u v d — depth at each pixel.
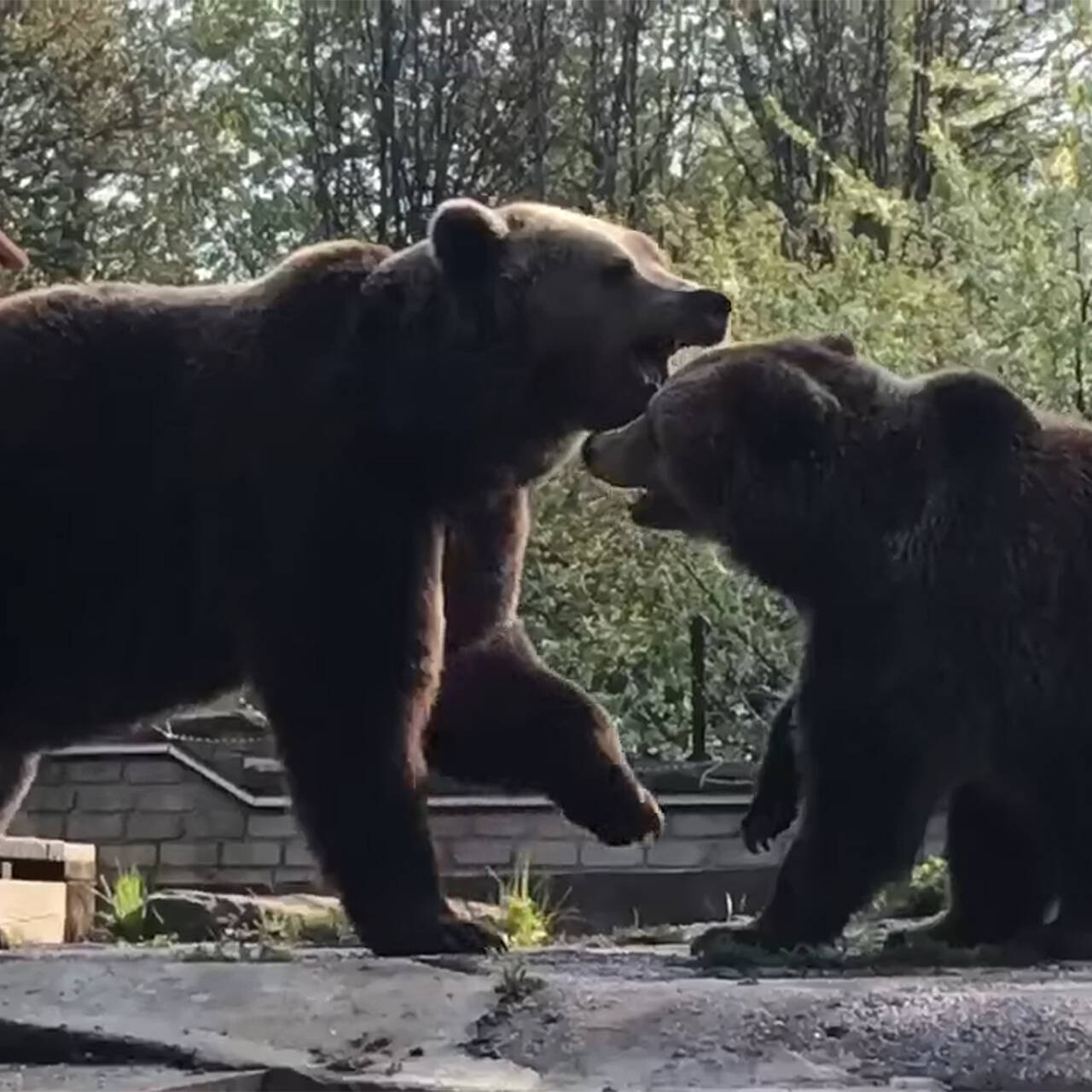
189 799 13.66
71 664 6.19
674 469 5.90
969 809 6.19
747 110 29.94
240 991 4.83
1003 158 23.73
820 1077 4.05
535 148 28.84
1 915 9.34
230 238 31.70
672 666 15.66
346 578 5.81
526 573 16.33
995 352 14.51
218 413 6.03
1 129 24.53
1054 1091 3.95
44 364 6.20
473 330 6.02
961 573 5.65
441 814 12.50
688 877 11.97
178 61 30.73
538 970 5.11
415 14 28.84
